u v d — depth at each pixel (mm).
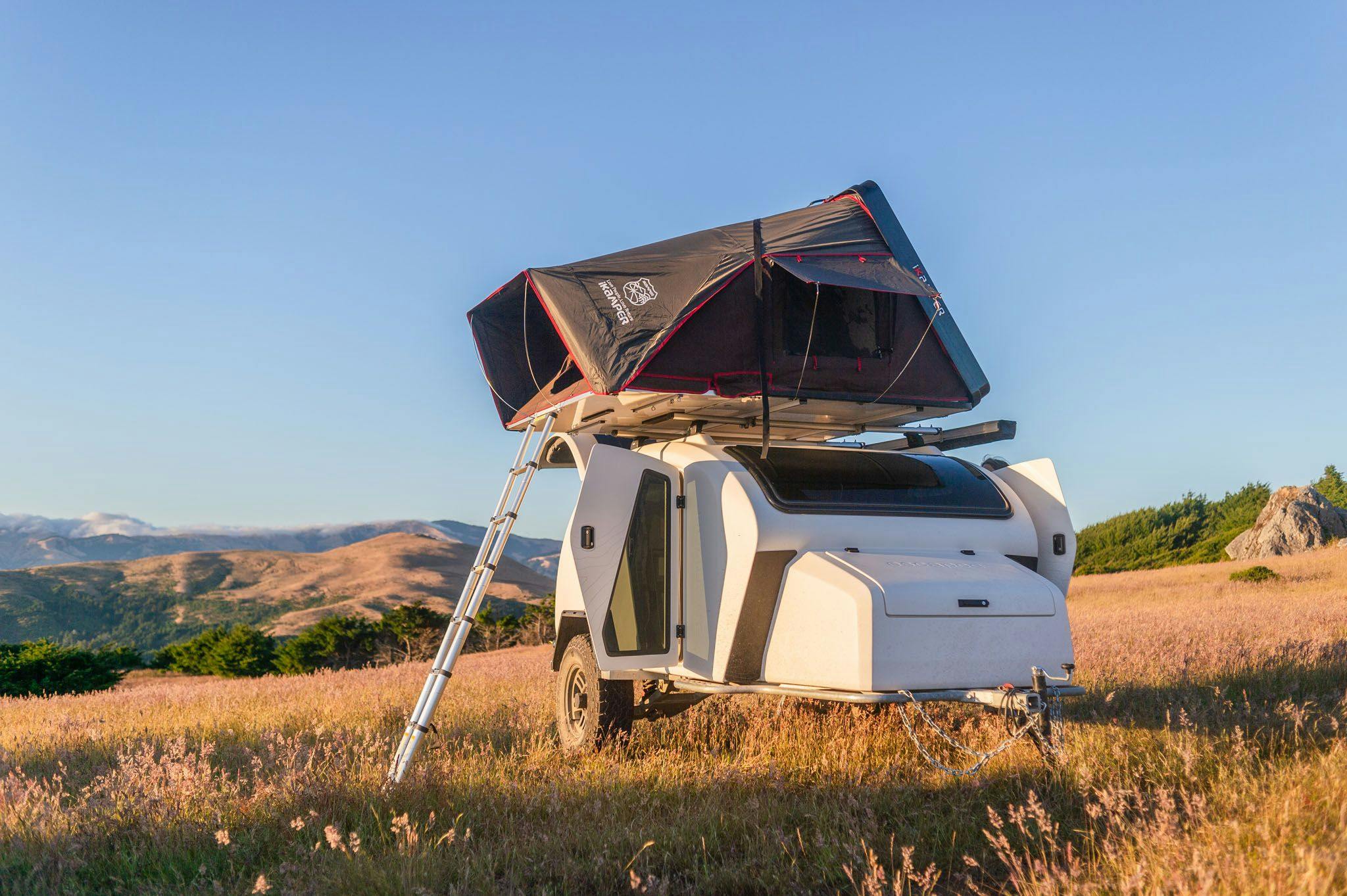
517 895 4094
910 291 6984
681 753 6898
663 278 7109
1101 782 5191
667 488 7270
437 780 5824
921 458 7578
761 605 6543
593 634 6844
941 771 5969
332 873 4363
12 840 4965
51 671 33031
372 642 48438
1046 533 7258
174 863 4676
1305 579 29344
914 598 5930
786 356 7043
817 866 4348
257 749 7805
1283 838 3611
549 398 8227
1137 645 11992
